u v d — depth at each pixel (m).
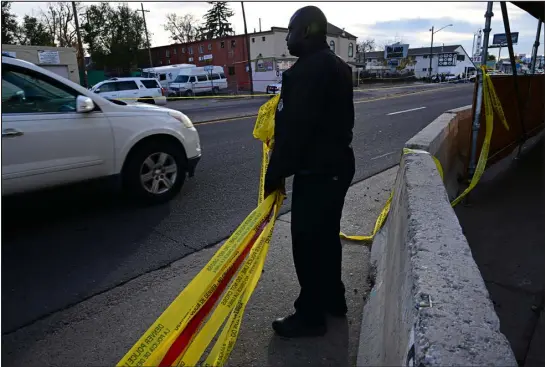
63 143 4.00
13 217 4.38
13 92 3.77
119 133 4.36
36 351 2.38
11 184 3.75
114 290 3.01
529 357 2.29
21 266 3.34
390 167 6.58
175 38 72.06
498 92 5.50
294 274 3.19
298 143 1.97
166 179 4.86
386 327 1.75
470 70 77.88
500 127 5.92
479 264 3.41
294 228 2.29
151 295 2.95
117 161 4.40
